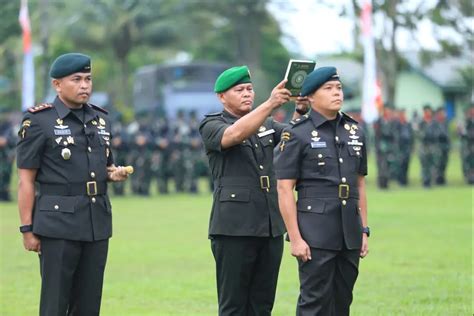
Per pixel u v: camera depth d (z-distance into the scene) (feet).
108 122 41.14
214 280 61.46
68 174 39.40
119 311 52.01
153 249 75.72
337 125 38.42
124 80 271.90
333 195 37.68
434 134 141.28
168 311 51.93
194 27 269.64
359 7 170.19
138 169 134.82
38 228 39.17
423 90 279.69
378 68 175.01
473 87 237.86
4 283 61.31
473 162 145.07
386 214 99.25
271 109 38.37
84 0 253.24
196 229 89.45
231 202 40.22
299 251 37.32
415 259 68.39
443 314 49.19
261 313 41.34
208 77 196.65
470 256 69.56
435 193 126.62
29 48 135.33
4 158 126.62
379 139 136.67
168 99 193.57
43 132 39.24
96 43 264.93
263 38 295.07
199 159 141.49
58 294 39.14
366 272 62.90
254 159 40.65
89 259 39.78
